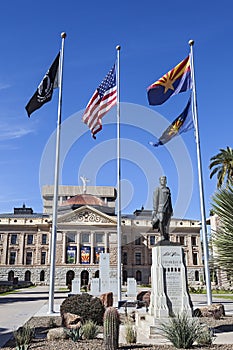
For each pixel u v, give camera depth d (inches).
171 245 539.2
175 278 522.3
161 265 526.6
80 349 378.9
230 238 277.3
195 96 888.3
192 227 3595.0
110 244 3371.1
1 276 3577.8
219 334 502.9
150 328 470.9
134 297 1293.1
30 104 865.5
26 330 454.9
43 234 3656.5
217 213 288.4
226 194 285.9
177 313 462.9
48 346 397.7
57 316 736.3
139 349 388.2
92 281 1526.8
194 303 1078.4
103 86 976.9
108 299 784.9
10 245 3671.3
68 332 446.9
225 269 278.2
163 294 508.7
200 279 3501.5
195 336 405.1
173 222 3595.0
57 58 899.4
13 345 430.9
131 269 3484.3
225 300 1274.6
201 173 854.5
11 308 951.0
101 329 529.7
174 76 892.6
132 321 626.5
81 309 572.4
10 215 4020.7
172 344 417.7
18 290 2210.9
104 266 1583.4
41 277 3523.6
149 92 871.7
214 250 286.8
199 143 873.5
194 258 3558.1
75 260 3334.2
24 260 3639.3
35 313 818.8
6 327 602.2
